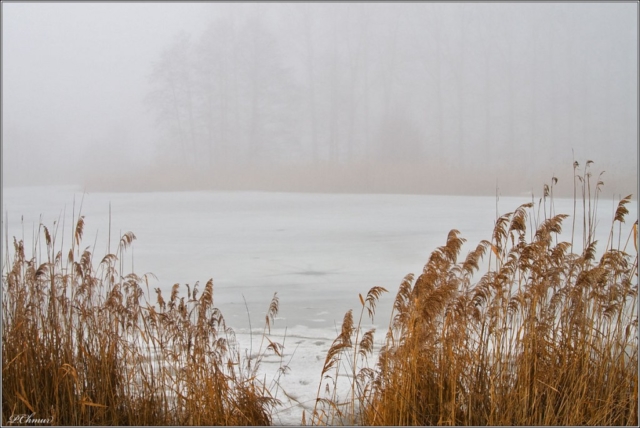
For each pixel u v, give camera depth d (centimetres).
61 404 446
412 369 416
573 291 443
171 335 499
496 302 440
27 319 466
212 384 437
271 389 514
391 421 406
